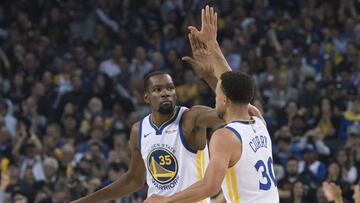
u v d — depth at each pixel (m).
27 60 28.08
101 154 22.92
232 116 8.99
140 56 27.83
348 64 27.00
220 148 8.58
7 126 25.16
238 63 27.36
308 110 24.95
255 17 29.44
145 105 26.03
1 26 30.44
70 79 27.39
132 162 10.82
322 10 29.22
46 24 30.47
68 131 24.58
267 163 8.95
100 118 24.31
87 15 30.58
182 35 29.52
